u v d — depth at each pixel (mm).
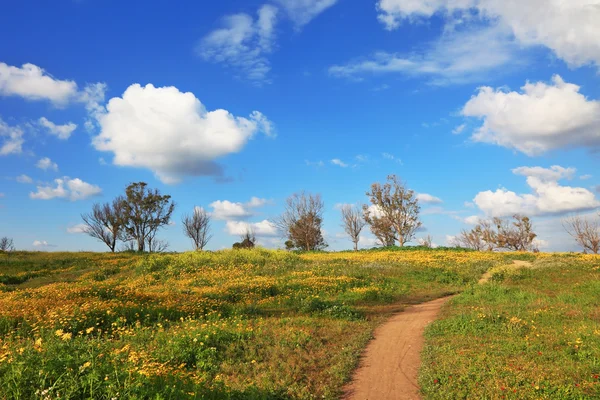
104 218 57156
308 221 57094
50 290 17688
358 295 19672
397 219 59062
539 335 10977
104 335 11023
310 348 10398
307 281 22766
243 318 14273
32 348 6871
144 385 6051
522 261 33438
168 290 20141
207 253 33938
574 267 25281
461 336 11477
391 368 9305
